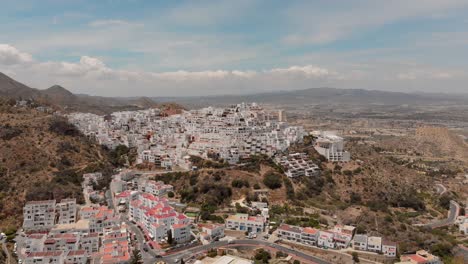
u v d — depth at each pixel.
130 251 195.62
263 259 194.12
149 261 188.62
